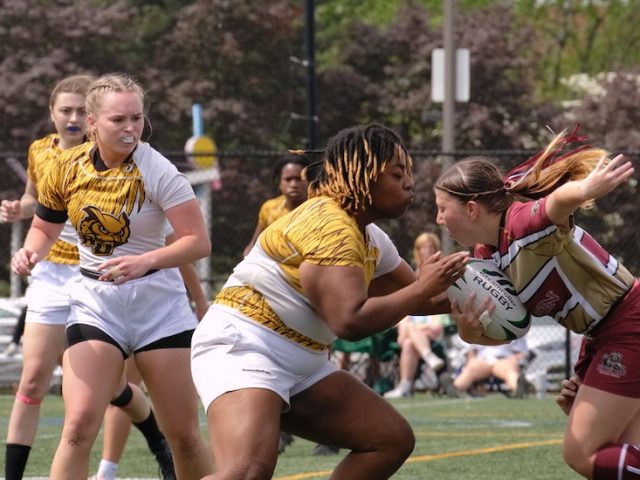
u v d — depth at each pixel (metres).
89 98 18.52
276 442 15.30
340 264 15.00
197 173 62.41
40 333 21.66
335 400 16.16
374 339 45.22
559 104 101.94
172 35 99.12
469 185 17.02
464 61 62.06
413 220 68.81
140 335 18.84
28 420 21.61
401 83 101.19
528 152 47.41
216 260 78.38
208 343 15.85
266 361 15.58
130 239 18.77
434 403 43.34
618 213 62.94
